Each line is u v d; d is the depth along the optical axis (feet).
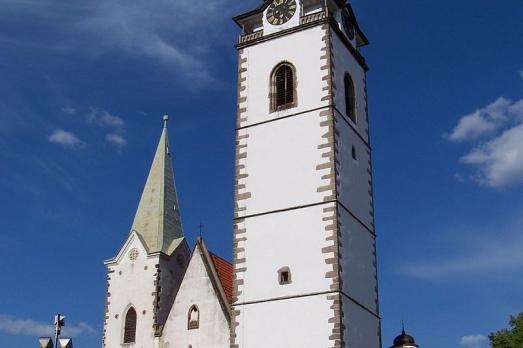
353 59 203.62
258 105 192.24
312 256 170.19
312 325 164.45
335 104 184.65
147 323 207.51
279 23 198.49
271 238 176.65
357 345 168.04
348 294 168.76
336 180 175.52
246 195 184.03
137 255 217.77
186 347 185.98
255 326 170.81
